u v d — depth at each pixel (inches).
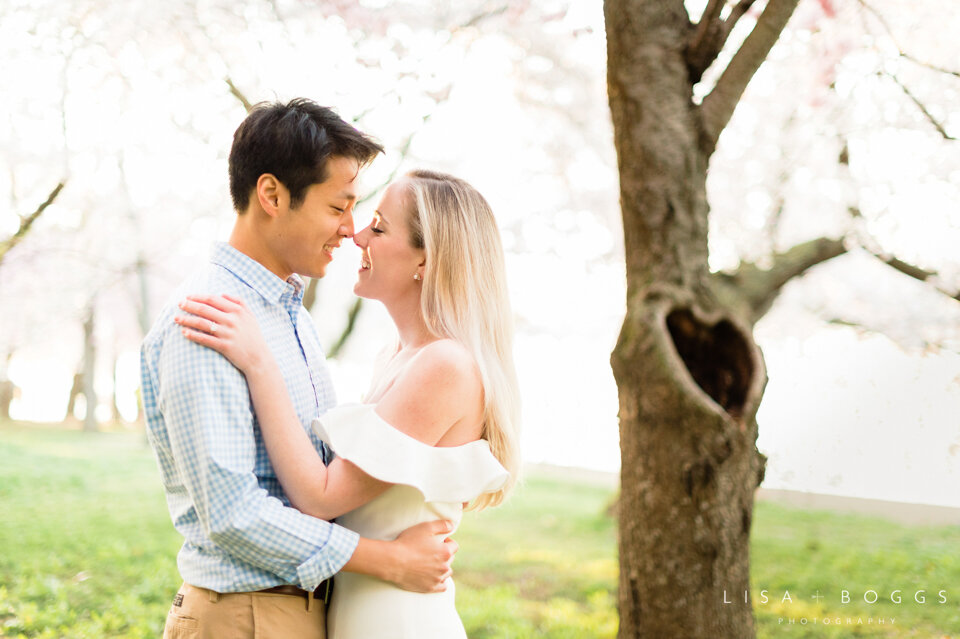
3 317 314.2
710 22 114.7
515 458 81.4
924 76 243.0
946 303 273.6
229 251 77.1
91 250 317.4
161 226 324.5
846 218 258.4
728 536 107.2
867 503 320.2
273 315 78.0
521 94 296.7
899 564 249.6
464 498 75.0
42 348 500.1
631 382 112.6
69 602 200.1
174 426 67.9
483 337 80.7
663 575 107.7
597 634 206.5
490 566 272.7
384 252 81.0
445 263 79.3
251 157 75.9
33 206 288.4
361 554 70.6
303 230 76.6
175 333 69.2
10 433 585.0
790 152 265.7
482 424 79.4
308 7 243.0
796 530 296.0
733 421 108.1
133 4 242.1
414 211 80.7
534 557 285.0
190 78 260.4
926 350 276.2
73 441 559.5
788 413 283.0
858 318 286.2
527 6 259.4
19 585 207.3
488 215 83.0
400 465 71.7
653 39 116.8
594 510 376.8
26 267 300.4
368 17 243.8
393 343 91.7
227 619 68.6
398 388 75.2
